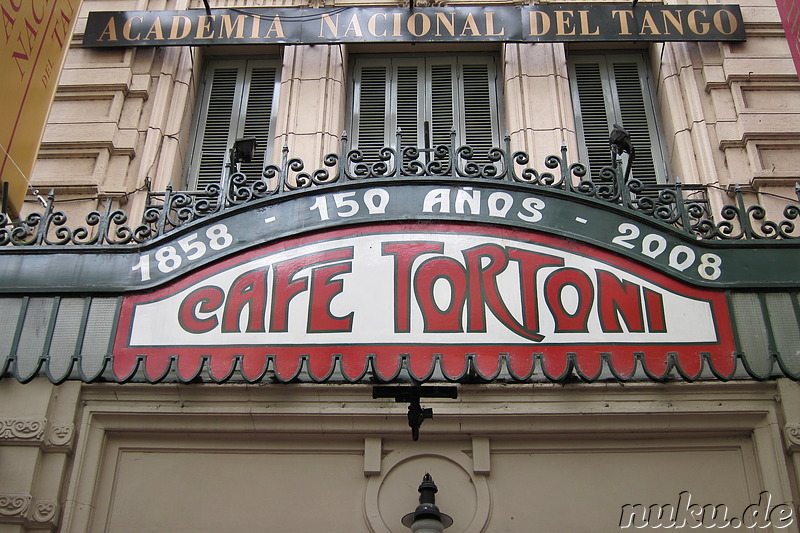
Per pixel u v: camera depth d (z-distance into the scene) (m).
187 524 7.40
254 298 6.48
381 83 10.81
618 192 6.91
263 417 7.71
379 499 7.47
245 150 9.14
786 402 7.56
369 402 7.72
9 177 7.62
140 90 10.19
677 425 7.66
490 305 6.33
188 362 6.28
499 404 7.70
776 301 6.45
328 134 10.02
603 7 10.51
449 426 7.68
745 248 6.64
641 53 10.97
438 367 6.57
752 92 10.05
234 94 10.77
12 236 6.98
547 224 6.67
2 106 7.52
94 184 9.41
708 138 9.75
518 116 10.11
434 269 6.49
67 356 6.41
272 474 7.65
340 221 6.74
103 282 6.68
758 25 10.49
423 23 10.48
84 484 7.47
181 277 6.66
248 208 6.88
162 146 9.92
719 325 6.33
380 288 6.43
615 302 6.38
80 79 10.20
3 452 7.40
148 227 7.10
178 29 10.46
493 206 6.75
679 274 6.50
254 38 10.42
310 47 10.62
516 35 10.40
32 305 6.63
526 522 7.36
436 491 6.91
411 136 10.39
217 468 7.69
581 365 6.14
